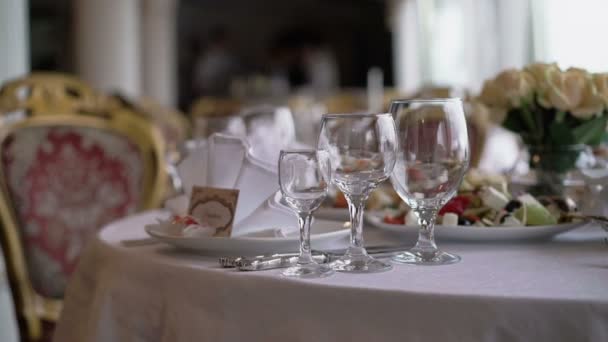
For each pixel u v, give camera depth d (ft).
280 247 2.81
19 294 5.63
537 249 2.94
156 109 11.22
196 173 3.35
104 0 18.69
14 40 13.09
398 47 29.17
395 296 2.14
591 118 3.51
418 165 2.67
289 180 2.48
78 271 3.41
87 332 2.85
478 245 3.07
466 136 2.68
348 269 2.48
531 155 3.68
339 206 3.95
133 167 5.88
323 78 43.37
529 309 2.02
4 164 5.62
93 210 5.83
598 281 2.26
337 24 45.60
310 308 2.25
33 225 5.69
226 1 40.45
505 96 3.61
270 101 27.27
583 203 3.20
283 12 43.01
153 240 3.19
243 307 2.38
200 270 2.54
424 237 2.81
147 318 2.70
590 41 18.17
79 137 5.88
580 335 1.97
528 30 19.98
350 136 2.55
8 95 5.74
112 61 18.79
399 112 2.69
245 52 41.81
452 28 25.75
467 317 2.06
